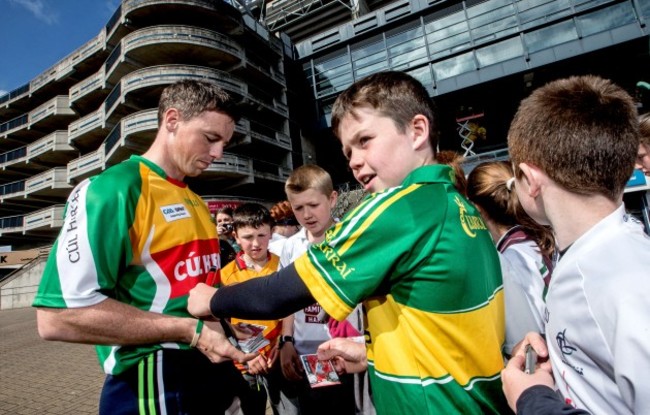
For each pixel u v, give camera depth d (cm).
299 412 213
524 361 94
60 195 2930
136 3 1995
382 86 102
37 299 112
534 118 90
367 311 102
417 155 103
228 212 432
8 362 651
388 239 84
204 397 137
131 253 125
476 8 2005
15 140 3203
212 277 151
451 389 86
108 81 2317
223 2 2109
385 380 94
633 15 1697
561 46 1809
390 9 2225
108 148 2264
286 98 2527
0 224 3008
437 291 85
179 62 2138
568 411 69
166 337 123
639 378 61
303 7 2758
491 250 107
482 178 168
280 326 238
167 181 148
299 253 235
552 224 91
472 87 2014
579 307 77
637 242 73
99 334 112
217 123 149
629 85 1902
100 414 128
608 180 81
